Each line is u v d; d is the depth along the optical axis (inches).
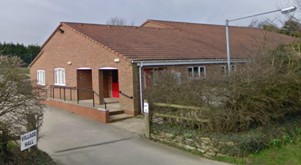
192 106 388.2
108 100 746.8
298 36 753.6
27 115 285.1
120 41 737.6
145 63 611.8
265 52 456.8
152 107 444.1
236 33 1151.6
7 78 267.4
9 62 279.7
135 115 602.9
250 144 347.3
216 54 795.4
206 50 819.4
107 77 800.3
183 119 402.6
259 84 375.9
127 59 609.9
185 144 390.6
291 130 408.8
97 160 351.3
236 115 359.6
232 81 371.6
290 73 426.6
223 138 350.9
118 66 637.9
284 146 372.5
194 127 394.9
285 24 911.0
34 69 1030.4
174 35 940.6
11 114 271.4
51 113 673.0
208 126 372.8
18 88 275.3
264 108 378.0
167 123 431.5
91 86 810.2
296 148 370.3
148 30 937.5
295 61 457.4
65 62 843.4
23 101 278.5
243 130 366.6
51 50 917.8
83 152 384.2
